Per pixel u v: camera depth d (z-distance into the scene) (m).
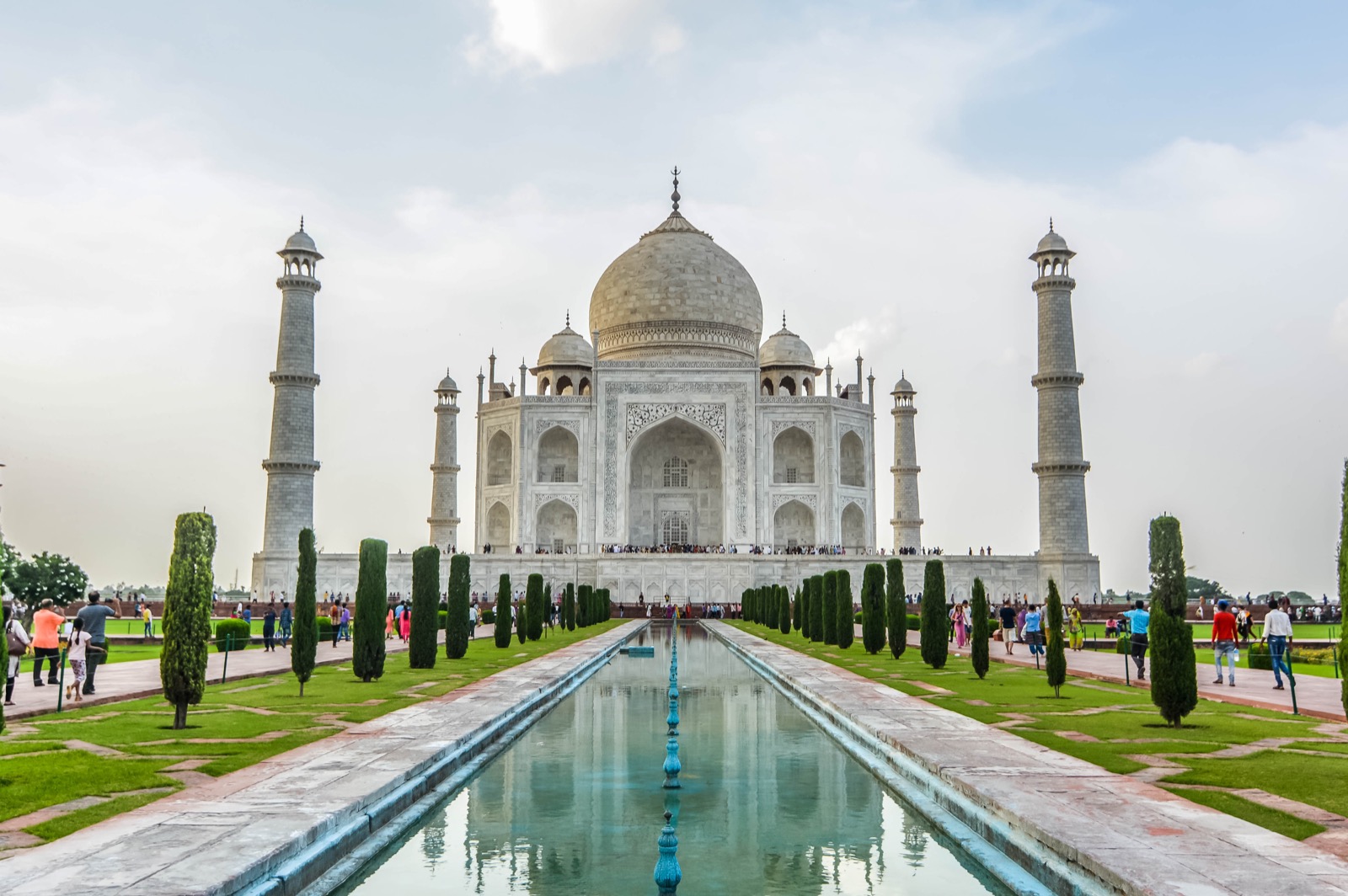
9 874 11.77
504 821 16.81
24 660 43.91
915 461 126.88
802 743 24.66
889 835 16.05
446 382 122.94
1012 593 103.44
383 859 14.70
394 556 103.19
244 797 15.87
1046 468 100.88
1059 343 100.88
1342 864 12.24
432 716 26.02
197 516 24.66
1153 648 24.78
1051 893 12.80
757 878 13.69
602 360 124.56
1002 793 16.19
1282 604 33.72
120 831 13.76
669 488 125.31
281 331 100.81
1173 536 24.94
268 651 52.97
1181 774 18.02
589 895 12.95
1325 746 21.25
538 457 121.75
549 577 103.44
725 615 103.00
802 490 116.50
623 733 26.11
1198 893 11.10
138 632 72.69
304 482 100.25
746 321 134.00
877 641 52.19
